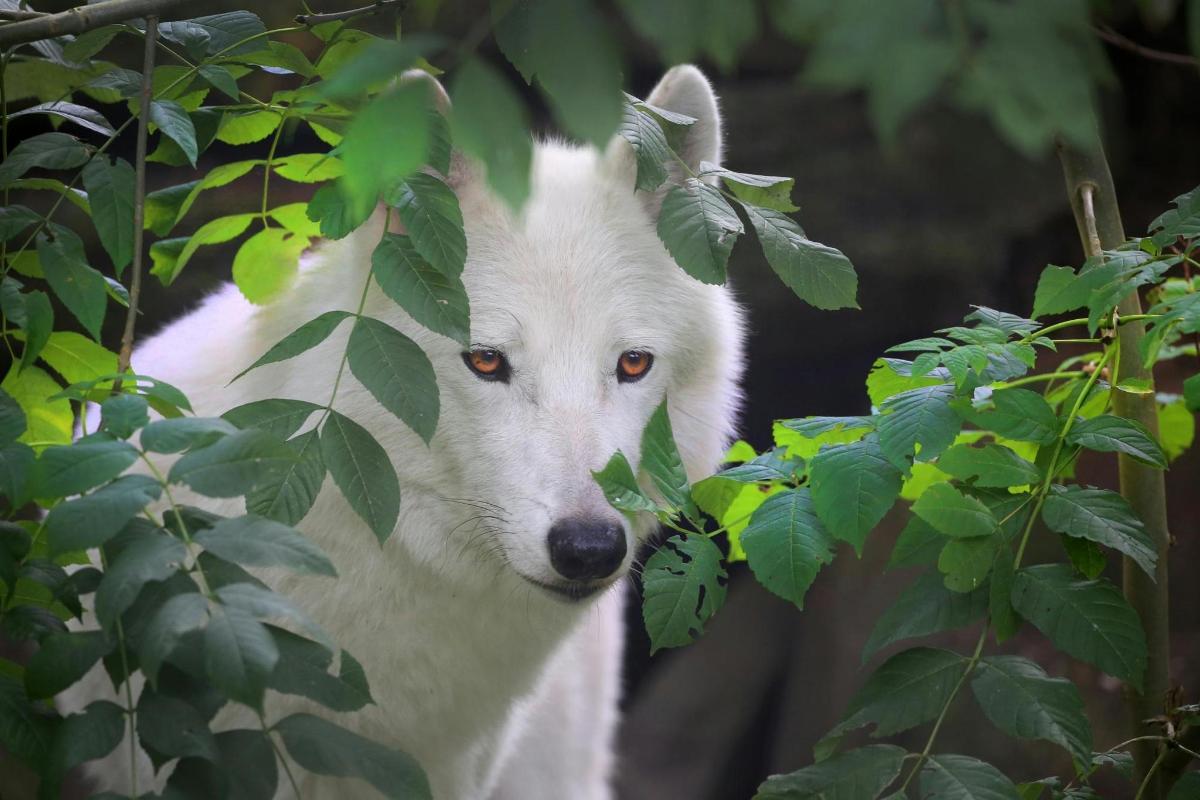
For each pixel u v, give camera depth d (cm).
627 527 563
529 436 573
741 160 1458
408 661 618
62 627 388
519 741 837
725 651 1518
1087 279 443
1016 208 1444
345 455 398
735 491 533
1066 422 438
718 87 1473
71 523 315
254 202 1300
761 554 430
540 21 208
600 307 594
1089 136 202
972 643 1203
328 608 597
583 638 869
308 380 604
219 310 734
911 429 423
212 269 1324
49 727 366
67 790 924
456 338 401
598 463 562
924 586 432
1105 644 400
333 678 336
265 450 329
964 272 1468
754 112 1453
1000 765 1127
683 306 640
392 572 607
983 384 430
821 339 1547
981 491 452
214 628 295
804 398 1641
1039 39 199
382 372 397
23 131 1180
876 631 428
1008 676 399
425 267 406
